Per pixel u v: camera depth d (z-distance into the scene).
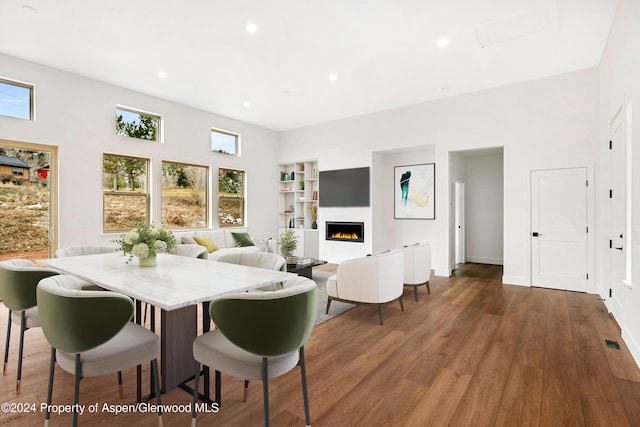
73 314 1.45
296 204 7.86
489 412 1.88
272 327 1.44
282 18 3.30
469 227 7.22
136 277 2.08
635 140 2.60
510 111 5.07
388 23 3.39
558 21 3.38
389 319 3.51
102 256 2.95
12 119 4.14
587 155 4.51
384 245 7.05
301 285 1.65
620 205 3.23
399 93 5.47
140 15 3.25
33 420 1.79
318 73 4.65
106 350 1.60
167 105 5.80
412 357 2.60
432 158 6.46
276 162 8.01
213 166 6.58
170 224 5.92
